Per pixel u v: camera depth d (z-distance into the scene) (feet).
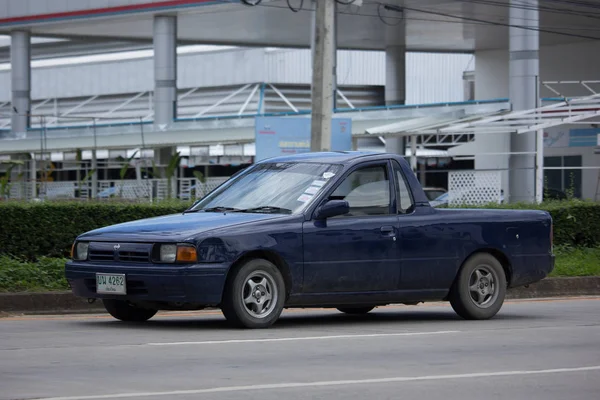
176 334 47.62
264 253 49.88
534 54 185.16
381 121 201.77
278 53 307.58
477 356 41.50
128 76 327.67
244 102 305.53
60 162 262.67
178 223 49.80
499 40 273.75
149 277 47.98
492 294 57.52
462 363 39.40
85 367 36.94
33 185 175.83
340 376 35.60
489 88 293.84
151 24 248.11
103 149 220.84
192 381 34.06
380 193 54.03
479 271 57.06
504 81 290.56
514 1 184.55
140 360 38.83
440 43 280.51
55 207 77.20
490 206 97.86
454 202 130.82
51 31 256.32
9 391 31.81
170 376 35.06
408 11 227.61
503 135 179.83
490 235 57.26
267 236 49.55
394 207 54.29
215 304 48.47
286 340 45.52
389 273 53.36
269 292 49.88
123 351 41.29
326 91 94.48
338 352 41.96
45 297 63.21
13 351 41.14
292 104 309.83
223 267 48.08
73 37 270.87
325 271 51.29
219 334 47.60
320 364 38.45
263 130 140.67
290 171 54.29
